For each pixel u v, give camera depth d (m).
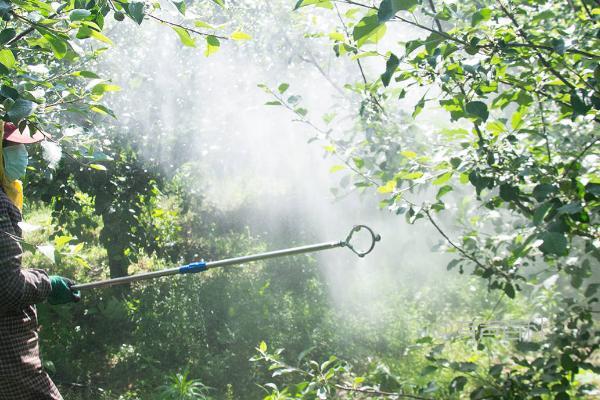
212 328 7.57
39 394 2.96
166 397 5.88
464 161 3.56
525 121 3.92
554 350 4.50
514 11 3.43
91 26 2.48
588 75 3.42
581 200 3.33
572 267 4.08
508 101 3.53
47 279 2.96
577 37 3.56
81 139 3.32
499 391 4.34
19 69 2.86
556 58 3.42
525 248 3.37
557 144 4.07
